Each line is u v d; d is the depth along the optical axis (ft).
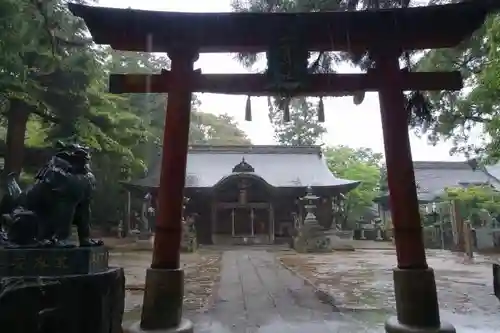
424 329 15.97
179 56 18.04
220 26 17.58
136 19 17.16
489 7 16.76
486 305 24.73
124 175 83.20
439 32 17.81
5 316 12.32
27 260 13.21
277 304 25.43
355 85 17.83
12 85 37.19
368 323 20.06
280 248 91.20
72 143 15.39
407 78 17.74
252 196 106.22
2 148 53.26
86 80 47.42
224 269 47.60
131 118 70.28
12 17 30.58
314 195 98.84
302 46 17.84
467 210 81.30
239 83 17.97
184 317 21.74
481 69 37.63
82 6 16.69
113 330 14.49
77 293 12.97
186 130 17.78
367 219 127.34
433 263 51.72
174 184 17.40
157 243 17.31
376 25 17.58
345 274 42.32
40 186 14.20
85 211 14.99
